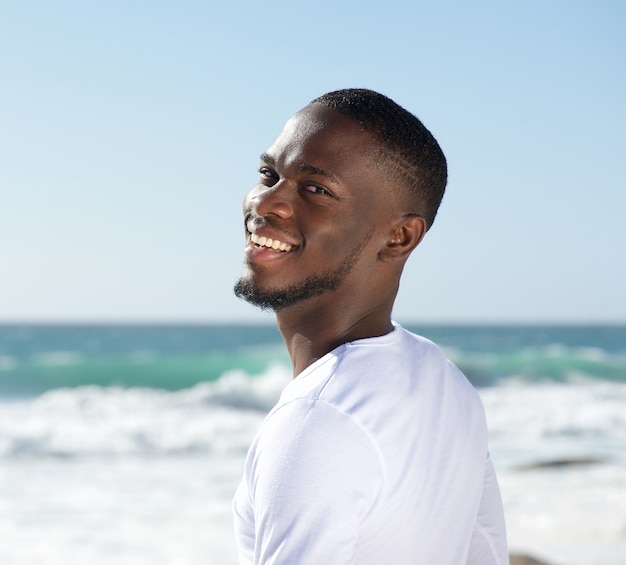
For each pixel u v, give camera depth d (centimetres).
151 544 729
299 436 111
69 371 2419
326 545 106
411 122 136
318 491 108
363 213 132
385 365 127
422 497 122
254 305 139
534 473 1013
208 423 1540
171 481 1027
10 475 1083
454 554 132
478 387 2455
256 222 134
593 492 895
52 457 1238
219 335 7481
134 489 976
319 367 124
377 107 133
